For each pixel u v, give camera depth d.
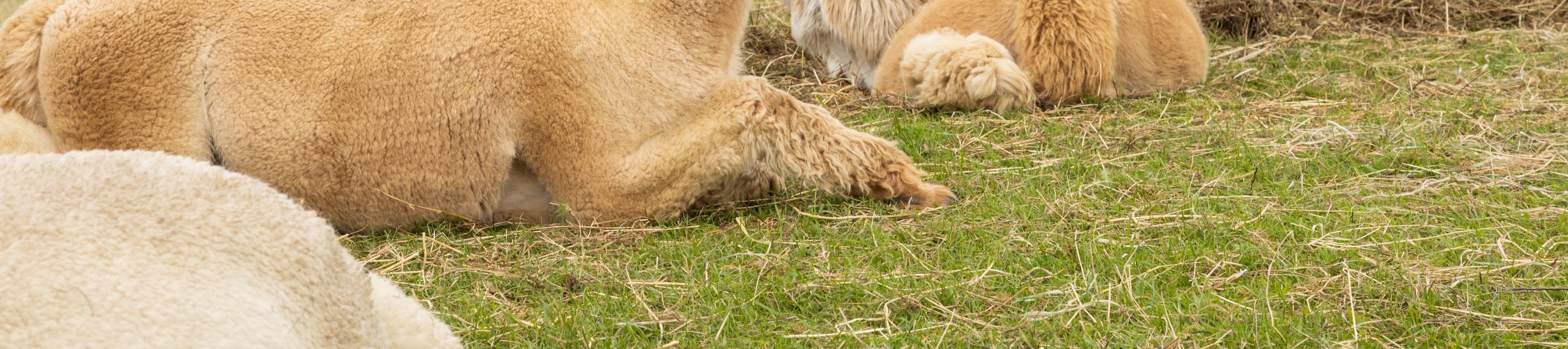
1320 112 6.12
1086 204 4.64
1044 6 6.24
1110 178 4.98
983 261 4.02
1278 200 4.68
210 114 4.26
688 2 4.39
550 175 4.47
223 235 1.84
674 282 3.91
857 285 3.78
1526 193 4.72
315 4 4.29
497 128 4.32
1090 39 6.16
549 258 4.16
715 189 4.69
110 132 4.20
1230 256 4.04
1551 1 8.65
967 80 6.02
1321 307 3.61
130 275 1.67
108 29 4.16
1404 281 3.78
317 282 1.96
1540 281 3.76
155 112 4.20
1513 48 7.43
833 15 7.15
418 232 4.50
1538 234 4.22
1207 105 6.25
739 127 4.37
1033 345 3.37
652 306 3.73
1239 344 3.34
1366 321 3.49
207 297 1.72
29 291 1.57
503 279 3.97
